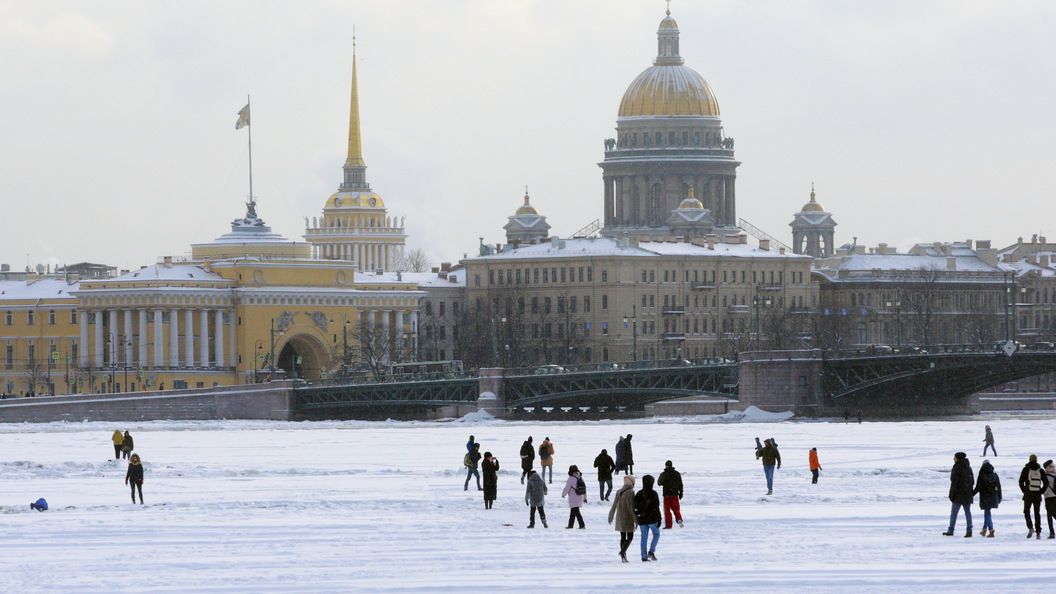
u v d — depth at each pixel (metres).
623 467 183.50
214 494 181.12
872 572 123.31
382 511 161.38
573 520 146.75
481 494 178.25
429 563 128.88
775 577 121.69
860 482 187.12
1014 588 117.50
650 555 128.38
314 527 149.25
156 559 131.75
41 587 120.44
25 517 158.12
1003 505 162.12
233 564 129.00
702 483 187.88
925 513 154.50
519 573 124.12
